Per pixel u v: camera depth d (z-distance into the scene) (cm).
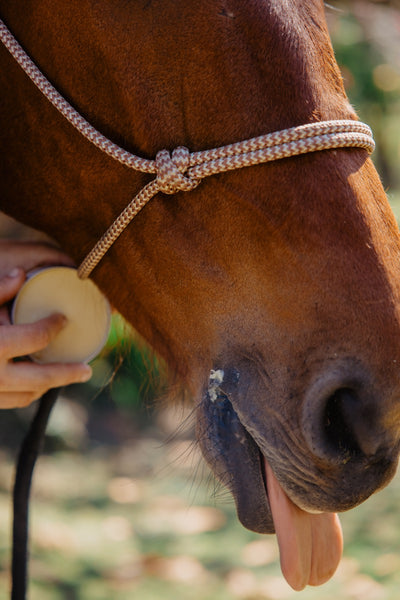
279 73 90
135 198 94
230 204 91
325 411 88
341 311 88
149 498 233
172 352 98
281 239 89
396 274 89
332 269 88
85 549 199
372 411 86
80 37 93
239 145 89
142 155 93
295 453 89
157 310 97
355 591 175
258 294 90
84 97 95
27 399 103
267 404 90
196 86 91
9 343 98
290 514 91
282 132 89
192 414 97
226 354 92
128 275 98
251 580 185
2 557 181
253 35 90
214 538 207
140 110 92
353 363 87
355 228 88
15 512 107
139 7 92
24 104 98
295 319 89
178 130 92
